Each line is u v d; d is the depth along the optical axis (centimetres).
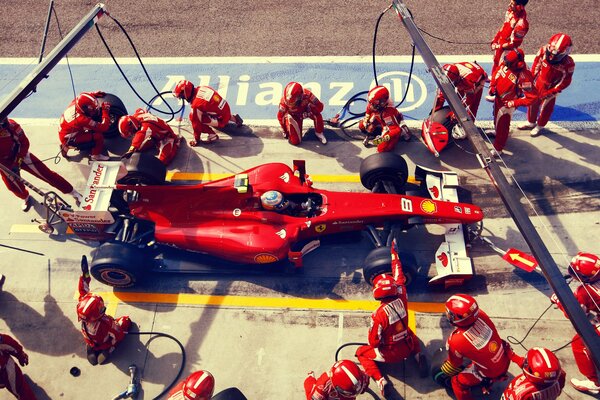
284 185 856
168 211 862
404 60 1178
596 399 744
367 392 767
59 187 962
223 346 818
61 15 1319
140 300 869
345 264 887
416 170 930
